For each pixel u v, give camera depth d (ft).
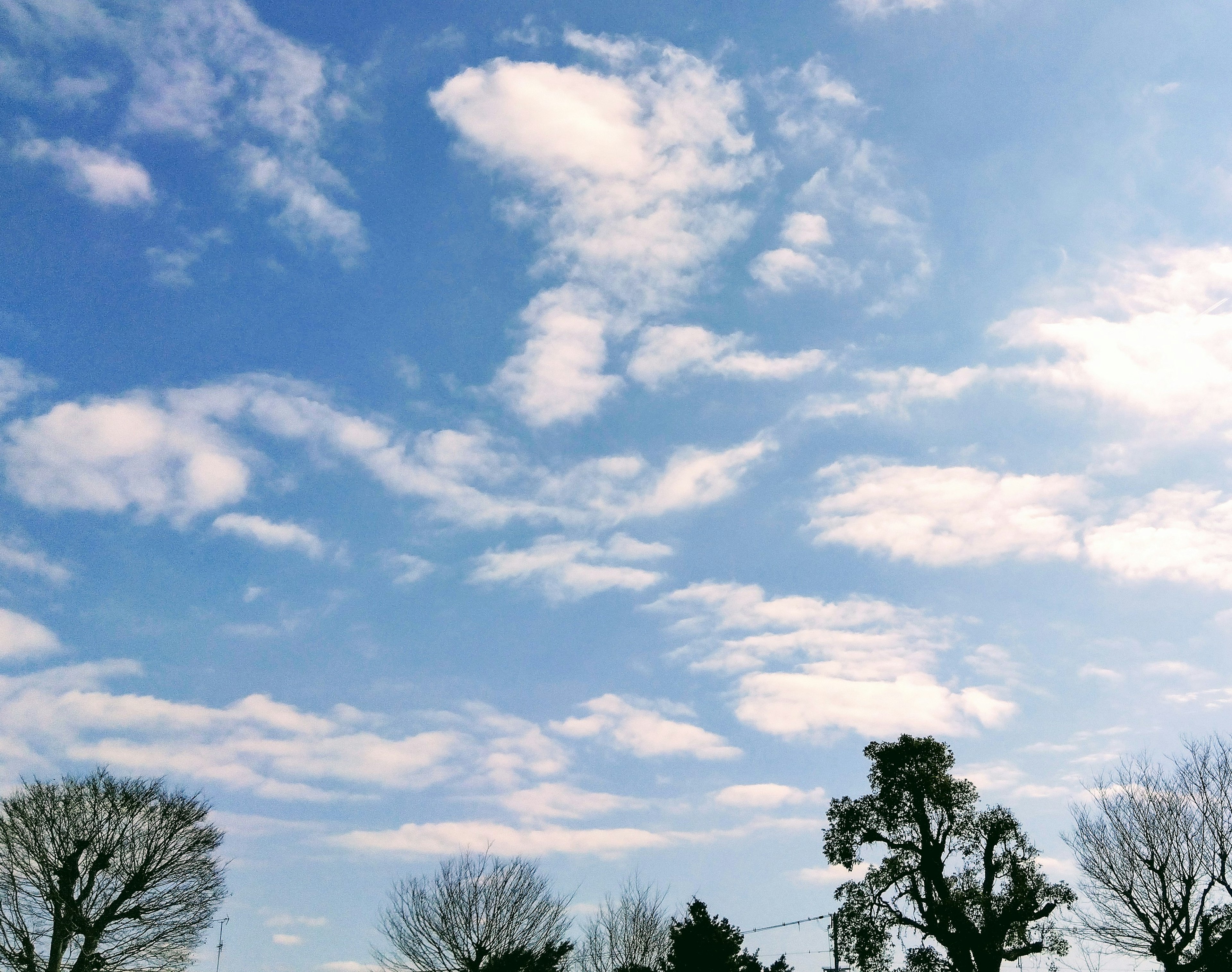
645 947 186.91
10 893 154.61
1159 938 132.26
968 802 164.35
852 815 168.96
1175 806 138.10
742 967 136.98
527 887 166.40
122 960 158.30
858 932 161.58
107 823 165.68
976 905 154.30
